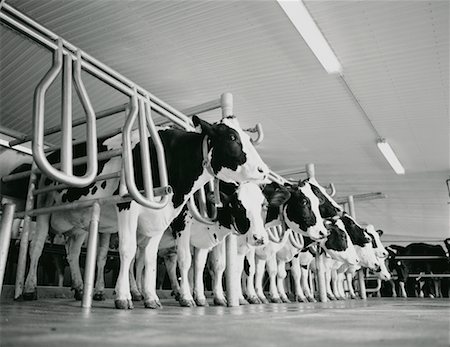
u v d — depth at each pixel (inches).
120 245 115.7
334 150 358.6
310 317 80.8
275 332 50.8
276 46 210.8
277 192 190.9
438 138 326.6
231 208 157.9
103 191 134.6
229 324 62.3
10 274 236.4
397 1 174.7
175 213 128.2
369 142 339.3
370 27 191.5
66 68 95.7
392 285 469.4
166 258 219.0
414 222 589.6
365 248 323.0
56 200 148.9
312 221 208.1
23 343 38.8
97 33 203.8
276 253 235.8
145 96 118.0
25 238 135.1
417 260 490.6
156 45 211.8
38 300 145.3
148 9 186.4
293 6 171.5
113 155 110.4
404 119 293.7
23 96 251.6
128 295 110.3
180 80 244.8
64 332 47.8
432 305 160.6
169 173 126.6
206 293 285.0
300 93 257.9
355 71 230.1
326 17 185.3
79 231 166.6
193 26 197.5
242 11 186.1
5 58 215.2
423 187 452.4
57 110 268.5
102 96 255.6
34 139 79.0
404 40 201.3
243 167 127.2
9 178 152.1
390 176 426.3
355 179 439.8
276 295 223.1
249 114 289.0
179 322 65.6
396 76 235.0
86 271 104.7
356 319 75.0
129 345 38.6
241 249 184.9
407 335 47.9
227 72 235.1
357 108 277.4
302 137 330.6
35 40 93.1
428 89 249.8
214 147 128.8
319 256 263.4
